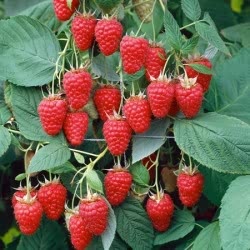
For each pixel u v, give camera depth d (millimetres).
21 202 514
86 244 515
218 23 681
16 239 642
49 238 595
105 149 523
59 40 553
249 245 470
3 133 533
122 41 499
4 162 618
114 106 518
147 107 502
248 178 505
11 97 531
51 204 520
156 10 577
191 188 525
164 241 540
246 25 640
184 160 546
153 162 552
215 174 544
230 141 503
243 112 561
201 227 550
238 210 485
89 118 530
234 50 624
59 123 509
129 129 508
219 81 568
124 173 519
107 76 525
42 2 601
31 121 529
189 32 636
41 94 539
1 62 537
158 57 508
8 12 640
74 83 499
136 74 511
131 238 540
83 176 511
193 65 505
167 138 529
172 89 500
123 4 540
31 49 542
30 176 544
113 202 523
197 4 527
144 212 540
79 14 508
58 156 509
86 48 511
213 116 521
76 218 510
